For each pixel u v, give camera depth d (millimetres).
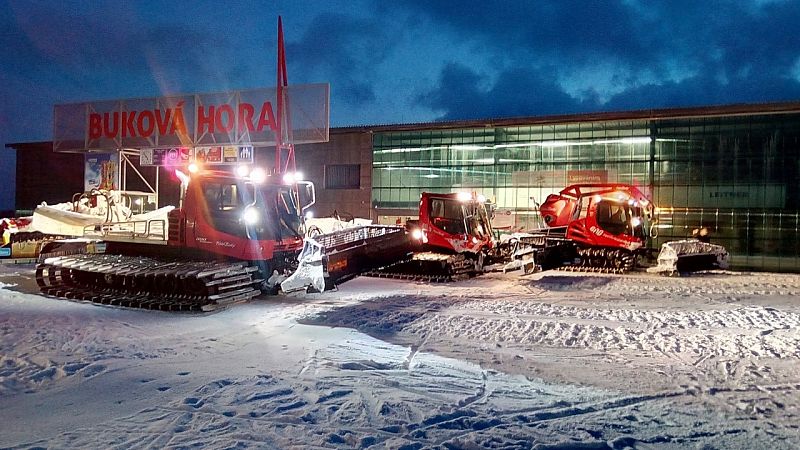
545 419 6523
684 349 9734
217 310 13078
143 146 20500
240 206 14039
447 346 9898
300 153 33969
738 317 12406
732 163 26172
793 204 25172
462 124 30328
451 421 6379
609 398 7262
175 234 14453
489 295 16016
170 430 6000
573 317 12492
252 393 7191
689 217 26938
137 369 8273
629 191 23500
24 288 16500
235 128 19391
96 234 16344
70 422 6234
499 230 25312
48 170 39781
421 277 19391
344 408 6734
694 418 6594
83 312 12727
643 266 24891
